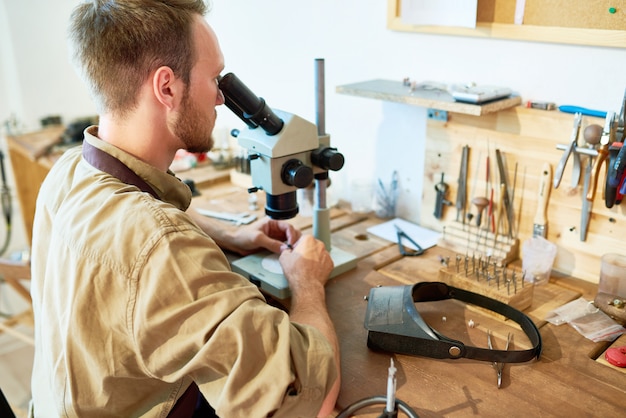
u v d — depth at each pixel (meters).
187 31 0.98
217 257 0.93
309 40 1.92
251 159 1.28
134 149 1.04
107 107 1.02
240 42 2.20
